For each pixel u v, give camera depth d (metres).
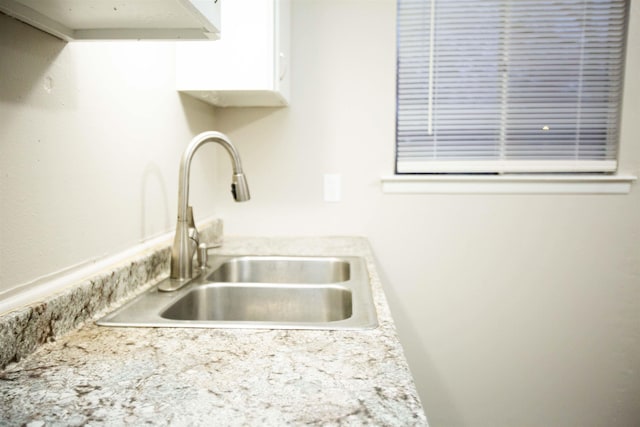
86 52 0.90
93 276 0.90
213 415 0.51
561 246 1.80
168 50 1.32
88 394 0.56
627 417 1.87
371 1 1.76
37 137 0.76
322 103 1.80
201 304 1.09
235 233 1.86
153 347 0.72
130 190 1.10
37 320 0.71
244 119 1.82
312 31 1.77
